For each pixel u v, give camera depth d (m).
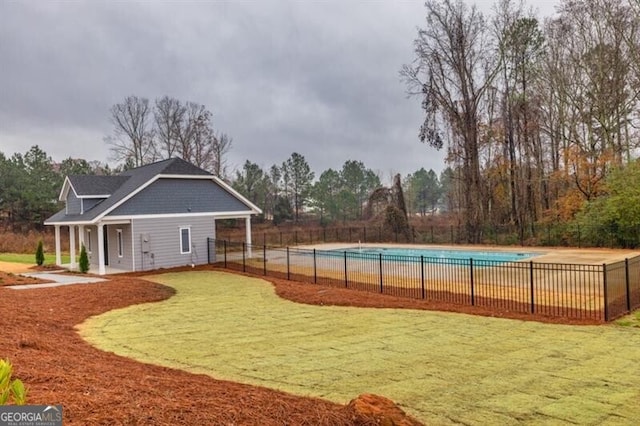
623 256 20.58
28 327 8.34
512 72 32.69
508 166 32.81
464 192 34.91
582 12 29.25
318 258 24.22
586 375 6.36
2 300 11.00
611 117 28.92
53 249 34.31
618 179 24.45
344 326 9.74
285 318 10.68
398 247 30.95
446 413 5.03
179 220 23.67
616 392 5.68
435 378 6.26
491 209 34.56
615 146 28.53
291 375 6.40
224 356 7.45
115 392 4.14
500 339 8.47
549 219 30.14
